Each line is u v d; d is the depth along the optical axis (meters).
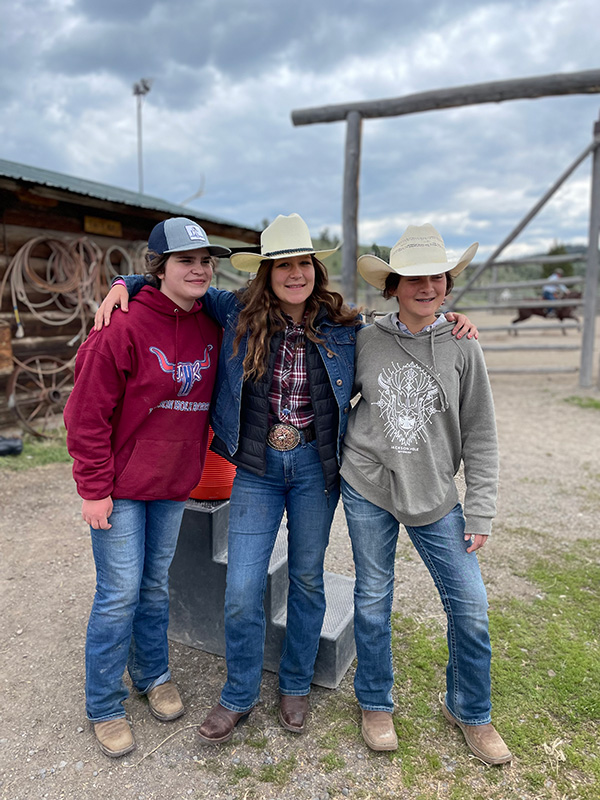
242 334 1.90
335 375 1.92
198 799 1.81
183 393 1.92
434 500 1.87
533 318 20.48
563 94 7.78
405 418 1.86
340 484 2.03
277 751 2.00
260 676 2.07
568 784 1.86
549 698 2.24
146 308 1.86
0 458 5.25
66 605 2.92
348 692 2.30
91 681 1.98
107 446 1.84
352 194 8.72
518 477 4.94
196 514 2.39
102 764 1.95
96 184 8.52
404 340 1.88
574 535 3.76
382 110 8.45
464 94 7.99
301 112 8.79
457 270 1.98
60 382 6.69
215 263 1.96
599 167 8.39
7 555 3.45
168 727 2.12
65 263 6.34
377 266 1.88
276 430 1.92
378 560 1.95
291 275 1.81
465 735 2.01
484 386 1.86
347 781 1.88
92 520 1.83
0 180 5.07
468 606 1.85
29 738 2.06
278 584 2.40
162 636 2.19
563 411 7.55
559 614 2.82
